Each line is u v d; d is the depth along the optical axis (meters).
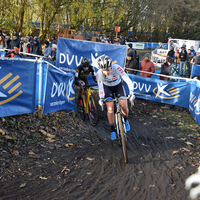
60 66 7.89
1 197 2.56
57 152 3.85
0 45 10.57
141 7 34.41
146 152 4.37
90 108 5.51
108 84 4.21
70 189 2.91
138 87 8.00
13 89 3.97
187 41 19.30
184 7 37.72
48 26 21.75
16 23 19.14
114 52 7.36
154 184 3.23
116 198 2.84
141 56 21.83
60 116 5.34
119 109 3.92
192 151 4.56
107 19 28.83
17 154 3.46
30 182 2.91
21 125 4.20
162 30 41.97
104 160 3.84
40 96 4.60
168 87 7.44
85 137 4.77
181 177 3.48
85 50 7.54
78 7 22.91
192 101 6.64
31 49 11.06
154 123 6.23
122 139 3.77
